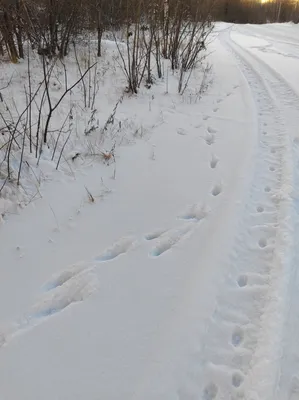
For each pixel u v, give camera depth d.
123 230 3.62
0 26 7.53
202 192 4.23
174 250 3.32
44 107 6.13
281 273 3.00
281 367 2.31
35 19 8.14
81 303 2.79
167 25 9.30
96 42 10.16
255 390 2.16
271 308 2.70
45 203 3.98
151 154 5.16
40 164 4.50
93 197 4.13
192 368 2.30
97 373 2.28
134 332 2.54
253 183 4.34
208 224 3.64
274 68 10.18
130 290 2.90
